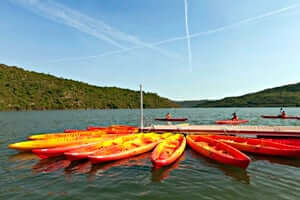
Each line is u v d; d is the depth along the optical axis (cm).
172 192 561
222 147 984
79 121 3225
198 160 898
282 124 2475
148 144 1059
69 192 564
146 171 744
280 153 894
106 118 4081
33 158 929
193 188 587
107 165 815
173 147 1042
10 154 1002
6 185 615
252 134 1366
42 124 2647
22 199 524
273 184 614
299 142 1062
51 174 714
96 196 538
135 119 3844
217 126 1670
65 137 1241
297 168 770
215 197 530
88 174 712
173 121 3394
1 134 1717
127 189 582
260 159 897
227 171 742
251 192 558
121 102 13675
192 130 1506
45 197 534
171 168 782
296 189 577
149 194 548
